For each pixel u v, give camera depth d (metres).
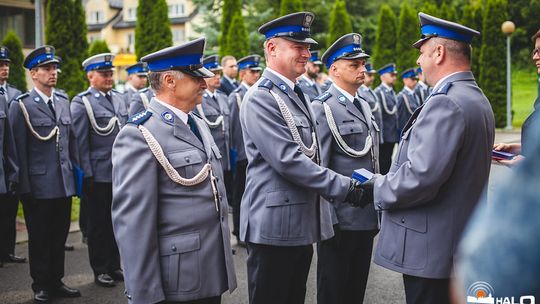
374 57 18.56
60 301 4.70
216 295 2.69
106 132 5.48
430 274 2.64
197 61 2.75
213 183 2.74
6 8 21.72
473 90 2.68
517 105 23.81
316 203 3.29
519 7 26.56
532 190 1.17
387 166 10.41
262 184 3.21
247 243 3.34
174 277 2.61
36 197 4.75
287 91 3.25
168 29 13.75
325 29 23.06
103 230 5.21
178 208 2.65
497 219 1.20
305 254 3.27
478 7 19.09
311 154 3.22
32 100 4.89
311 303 4.51
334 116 3.92
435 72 2.77
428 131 2.58
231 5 15.91
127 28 46.75
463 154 2.59
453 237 2.62
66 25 10.82
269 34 3.28
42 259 4.70
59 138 4.94
